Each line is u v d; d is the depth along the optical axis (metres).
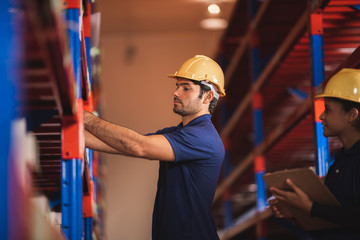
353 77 2.81
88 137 3.01
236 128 9.79
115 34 13.08
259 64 7.43
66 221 2.40
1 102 1.14
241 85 9.52
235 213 11.98
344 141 2.79
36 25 1.44
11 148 1.14
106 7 11.64
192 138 2.85
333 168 2.85
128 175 12.87
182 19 12.35
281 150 7.56
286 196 2.80
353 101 2.73
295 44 5.61
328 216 2.61
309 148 7.45
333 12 4.32
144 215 12.77
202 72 3.09
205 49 13.13
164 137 2.80
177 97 3.08
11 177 1.13
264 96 7.68
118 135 2.70
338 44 4.86
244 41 7.78
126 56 13.02
